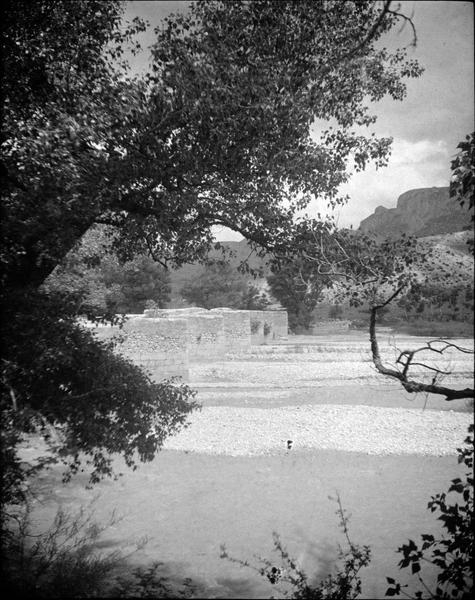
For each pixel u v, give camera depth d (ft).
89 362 14.37
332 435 38.22
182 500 22.61
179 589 13.93
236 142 16.38
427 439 37.27
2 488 13.92
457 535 10.29
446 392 11.41
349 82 16.57
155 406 16.01
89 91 15.42
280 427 40.83
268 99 15.93
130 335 60.29
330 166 16.90
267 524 19.77
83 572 14.23
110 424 14.96
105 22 16.93
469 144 10.50
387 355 79.97
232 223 17.34
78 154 14.06
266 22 16.56
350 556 16.30
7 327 13.01
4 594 13.14
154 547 17.25
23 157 13.19
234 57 16.29
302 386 61.87
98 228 18.52
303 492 24.75
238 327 92.53
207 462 30.76
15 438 12.44
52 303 13.64
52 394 13.56
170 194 16.03
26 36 15.96
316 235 14.67
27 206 13.23
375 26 11.68
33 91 15.62
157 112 15.20
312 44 16.92
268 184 16.98
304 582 13.88
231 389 60.08
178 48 15.83
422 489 25.18
